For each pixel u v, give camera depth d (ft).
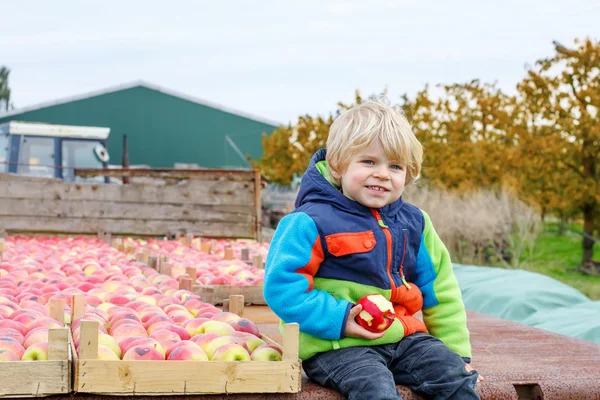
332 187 8.84
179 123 113.19
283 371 7.98
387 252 8.75
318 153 9.59
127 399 7.63
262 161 69.92
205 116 114.42
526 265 42.06
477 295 20.35
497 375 9.30
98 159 48.39
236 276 17.04
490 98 49.34
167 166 112.27
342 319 8.18
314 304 8.21
